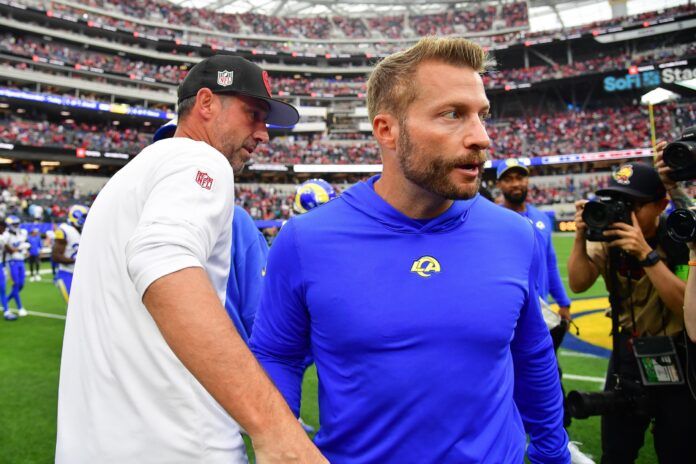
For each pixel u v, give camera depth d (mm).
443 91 1009
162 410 1051
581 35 37125
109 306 1095
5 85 32594
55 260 5801
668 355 1995
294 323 1190
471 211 1192
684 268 2090
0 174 28578
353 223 1124
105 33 37281
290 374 1238
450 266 1086
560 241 23125
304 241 1118
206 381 764
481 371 1069
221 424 1127
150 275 818
